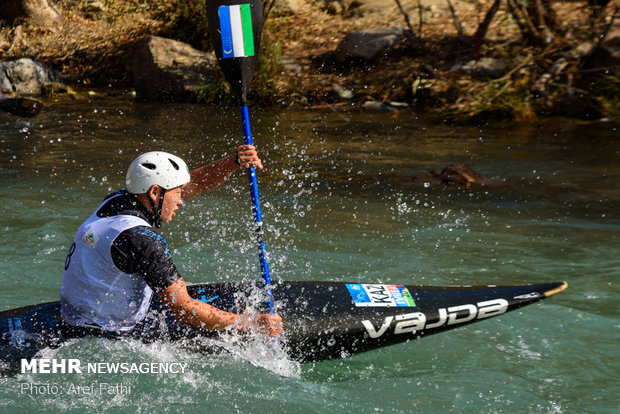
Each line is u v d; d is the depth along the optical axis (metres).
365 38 17.83
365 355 5.48
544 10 15.59
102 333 4.87
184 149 12.80
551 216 8.76
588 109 14.57
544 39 15.45
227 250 7.64
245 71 5.64
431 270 7.04
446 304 5.58
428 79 16.12
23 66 18.53
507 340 5.70
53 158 11.91
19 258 7.22
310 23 20.36
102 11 22.89
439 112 14.89
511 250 7.58
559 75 15.16
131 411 4.53
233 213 8.95
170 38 20.17
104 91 18.95
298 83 17.19
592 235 8.03
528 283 6.71
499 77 15.51
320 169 11.23
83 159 11.88
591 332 5.79
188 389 4.80
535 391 4.91
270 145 13.02
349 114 15.49
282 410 4.62
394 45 17.80
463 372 5.21
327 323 5.28
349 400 4.80
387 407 4.71
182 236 8.09
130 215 4.64
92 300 4.79
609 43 15.03
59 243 7.70
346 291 5.66
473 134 13.50
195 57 18.31
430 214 8.87
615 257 7.34
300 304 5.46
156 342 4.95
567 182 10.28
